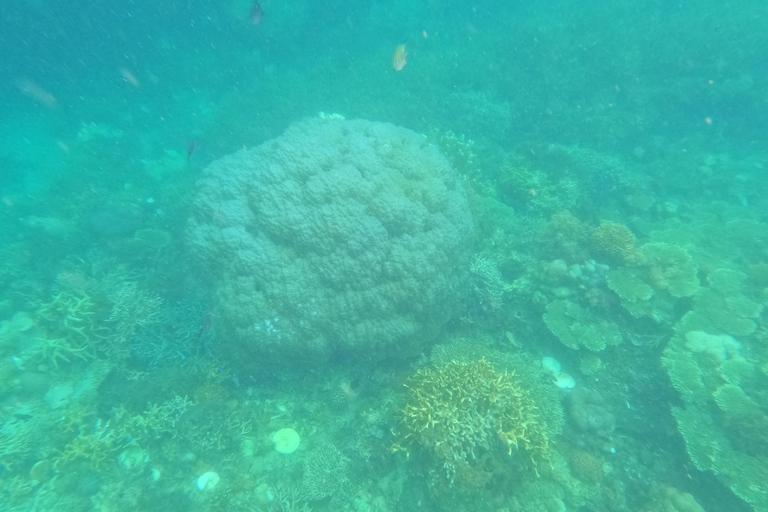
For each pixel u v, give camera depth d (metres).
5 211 2.48
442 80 3.14
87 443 1.29
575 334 1.42
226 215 1.54
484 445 1.10
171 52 4.71
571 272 1.53
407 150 1.75
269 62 4.38
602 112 2.85
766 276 1.50
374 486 1.22
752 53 2.75
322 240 1.41
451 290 1.49
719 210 2.10
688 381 1.24
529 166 2.37
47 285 1.80
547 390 1.34
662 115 2.96
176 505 1.20
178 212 2.04
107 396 1.41
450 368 1.27
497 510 1.08
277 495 1.21
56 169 2.91
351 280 1.39
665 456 1.24
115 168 2.76
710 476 1.16
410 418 1.19
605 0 3.48
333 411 1.40
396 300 1.38
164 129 3.49
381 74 3.27
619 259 1.56
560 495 1.14
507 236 1.85
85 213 2.20
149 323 1.58
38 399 1.40
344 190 1.47
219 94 4.12
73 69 5.12
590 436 1.28
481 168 2.35
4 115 4.24
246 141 2.90
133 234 2.02
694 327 1.35
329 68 3.58
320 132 1.79
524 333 1.55
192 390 1.42
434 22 4.46
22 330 1.53
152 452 1.31
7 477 1.24
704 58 2.87
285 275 1.39
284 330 1.35
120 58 4.88
